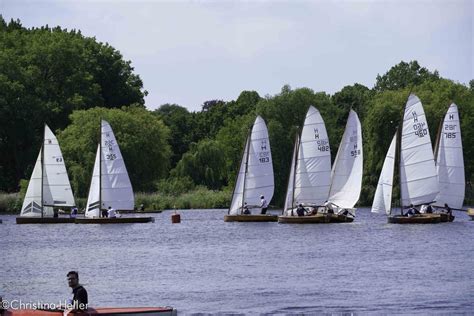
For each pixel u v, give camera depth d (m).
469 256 144.12
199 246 165.25
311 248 158.88
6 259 147.12
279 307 101.94
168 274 127.50
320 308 101.12
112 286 117.12
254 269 131.62
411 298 105.81
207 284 117.81
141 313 91.44
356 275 123.88
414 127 199.38
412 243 164.88
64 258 148.00
